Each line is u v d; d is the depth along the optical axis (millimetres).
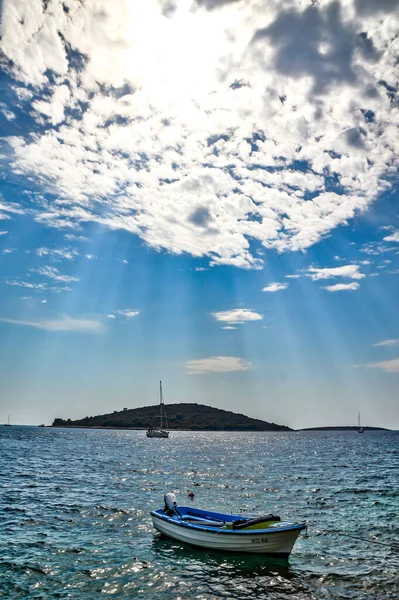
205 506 32031
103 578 17688
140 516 28312
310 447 128750
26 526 25281
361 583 17328
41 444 118562
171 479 47406
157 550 21312
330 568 18984
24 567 18609
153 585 17078
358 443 160625
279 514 29562
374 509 31422
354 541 23062
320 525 26469
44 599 15656
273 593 16438
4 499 33656
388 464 71000
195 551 21203
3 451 88562
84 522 26484
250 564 19469
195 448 115250
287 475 53250
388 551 21359
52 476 48438
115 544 22125
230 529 21297
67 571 18328
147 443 136750
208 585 17141
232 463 70625
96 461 69188
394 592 16516
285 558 20156
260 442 162500
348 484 44938
